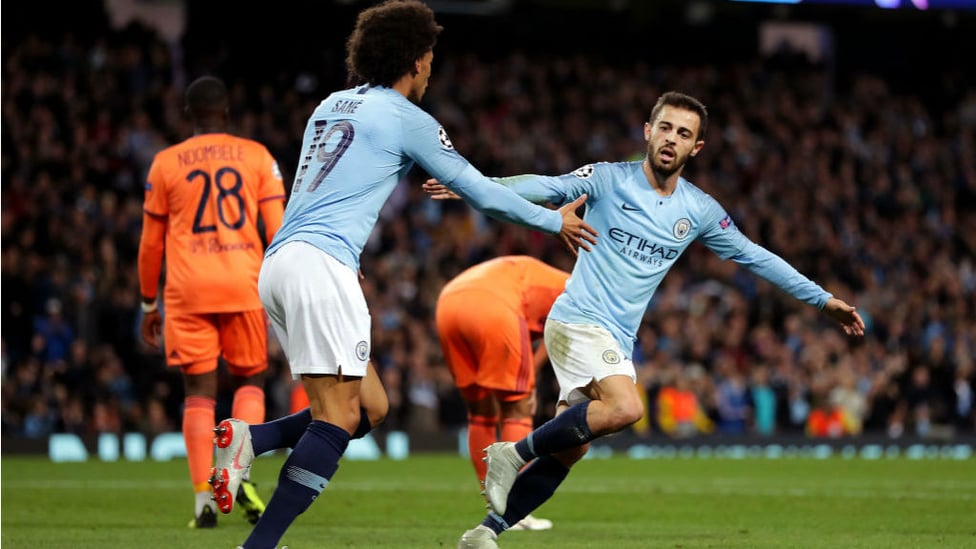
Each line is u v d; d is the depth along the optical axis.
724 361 54.75
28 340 48.53
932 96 85.12
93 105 60.31
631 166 17.77
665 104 17.59
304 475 14.95
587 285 17.30
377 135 15.23
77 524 21.98
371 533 20.88
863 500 28.31
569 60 79.69
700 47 84.88
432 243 61.12
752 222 67.81
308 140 15.72
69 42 62.19
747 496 29.44
